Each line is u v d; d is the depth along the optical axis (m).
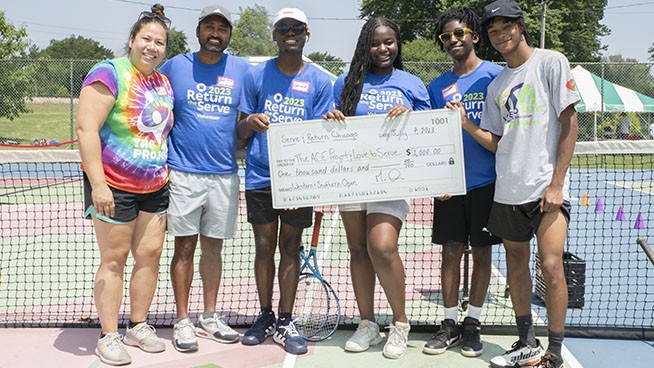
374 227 4.17
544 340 4.61
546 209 3.69
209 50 4.26
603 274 6.98
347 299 5.73
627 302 5.75
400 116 4.16
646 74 20.31
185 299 4.43
